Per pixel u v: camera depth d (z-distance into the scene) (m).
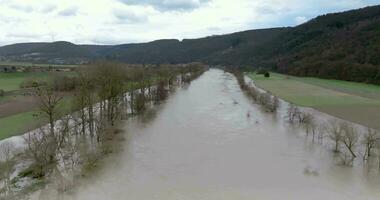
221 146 54.91
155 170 44.69
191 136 60.97
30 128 61.69
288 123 70.75
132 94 84.50
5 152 45.59
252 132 63.62
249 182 41.00
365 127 64.62
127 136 61.00
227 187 39.69
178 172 44.06
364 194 37.66
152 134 62.38
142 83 97.12
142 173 43.69
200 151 52.47
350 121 70.00
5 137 57.25
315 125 65.00
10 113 75.75
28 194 37.72
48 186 39.78
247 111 84.88
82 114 61.19
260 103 94.44
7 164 41.22
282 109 87.00
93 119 63.03
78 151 49.50
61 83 89.75
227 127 67.75
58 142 52.56
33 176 42.25
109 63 77.31
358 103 92.62
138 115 79.38
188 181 41.28
